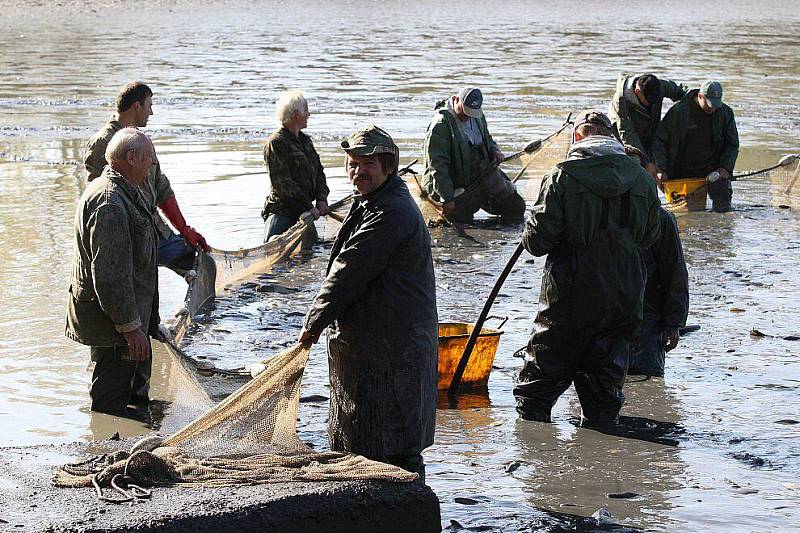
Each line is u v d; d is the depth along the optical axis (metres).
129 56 37.06
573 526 6.57
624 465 7.57
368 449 6.67
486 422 8.45
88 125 23.55
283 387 6.84
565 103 26.22
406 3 68.25
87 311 8.37
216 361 9.71
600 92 28.03
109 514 5.82
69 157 20.27
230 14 58.22
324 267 13.59
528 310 11.54
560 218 8.03
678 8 65.44
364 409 6.63
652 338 9.41
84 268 8.29
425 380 6.67
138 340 8.29
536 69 33.03
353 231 6.59
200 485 6.29
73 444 7.34
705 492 7.11
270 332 10.73
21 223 15.17
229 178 18.61
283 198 13.95
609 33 46.56
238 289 12.44
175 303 11.80
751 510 6.81
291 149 13.84
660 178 16.59
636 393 9.08
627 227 8.06
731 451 7.83
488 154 16.47
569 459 7.68
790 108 25.84
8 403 8.70
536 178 17.20
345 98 27.20
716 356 10.00
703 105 16.44
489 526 6.55
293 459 6.59
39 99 27.16
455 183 16.09
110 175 8.36
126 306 8.20
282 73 32.31
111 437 7.90
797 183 17.38
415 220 6.51
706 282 12.61
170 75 31.83
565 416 8.66
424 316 6.61
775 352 10.09
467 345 8.90
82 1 64.81
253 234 14.93
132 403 8.77
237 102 26.75
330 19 54.97
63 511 5.86
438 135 15.70
